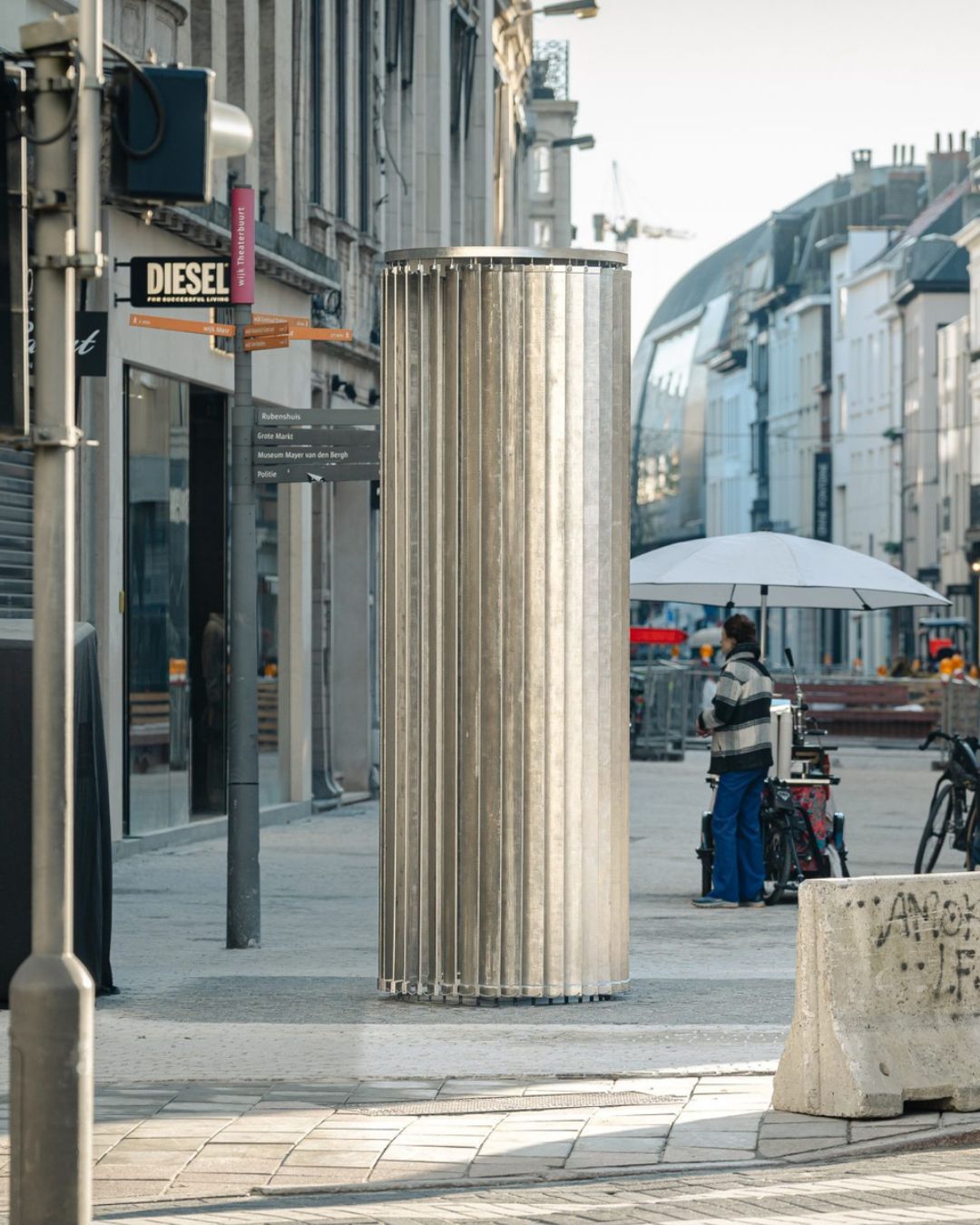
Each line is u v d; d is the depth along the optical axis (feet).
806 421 507.30
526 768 43.50
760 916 61.46
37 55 24.40
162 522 81.82
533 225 280.92
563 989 43.78
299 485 99.35
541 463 43.27
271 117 96.43
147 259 53.21
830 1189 28.99
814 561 69.21
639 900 65.72
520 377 43.29
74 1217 23.38
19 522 67.15
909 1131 32.37
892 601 74.08
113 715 75.61
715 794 64.49
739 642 64.28
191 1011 43.01
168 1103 33.94
